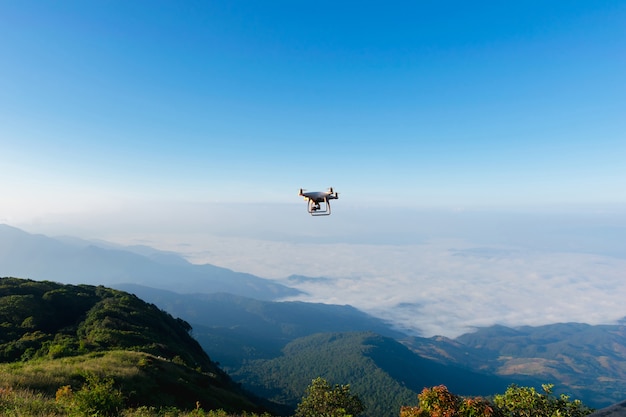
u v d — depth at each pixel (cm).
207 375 4597
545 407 1504
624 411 588
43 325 6362
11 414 1416
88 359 3522
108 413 1764
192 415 2402
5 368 2669
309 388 3086
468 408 1230
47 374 2492
